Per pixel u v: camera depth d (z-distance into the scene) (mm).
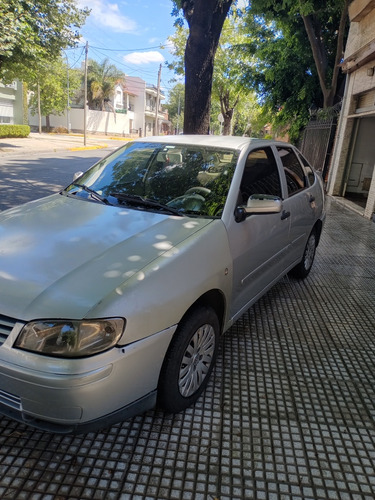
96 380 1979
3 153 19375
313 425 2609
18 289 2148
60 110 42250
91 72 51938
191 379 2629
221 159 3449
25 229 2795
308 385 3020
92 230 2758
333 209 10406
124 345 2076
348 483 2195
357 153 12234
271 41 17062
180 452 2324
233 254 2953
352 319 4148
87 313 2004
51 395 1942
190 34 7570
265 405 2768
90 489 2059
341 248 6816
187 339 2463
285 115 17484
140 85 64438
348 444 2471
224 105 33500
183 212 3068
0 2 14102
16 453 2246
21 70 18094
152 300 2199
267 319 4047
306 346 3574
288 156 4484
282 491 2123
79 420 2016
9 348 2004
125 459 2254
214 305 2939
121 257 2395
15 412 2111
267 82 17406
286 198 4008
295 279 5227
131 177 3572
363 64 10281
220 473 2205
